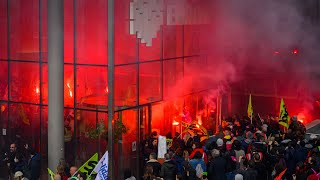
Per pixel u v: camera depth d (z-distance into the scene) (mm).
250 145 23125
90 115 26875
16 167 24797
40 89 28094
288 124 26734
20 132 28938
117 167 26188
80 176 20141
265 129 25672
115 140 25594
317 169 20641
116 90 26375
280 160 22156
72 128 27328
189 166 21047
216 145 22906
